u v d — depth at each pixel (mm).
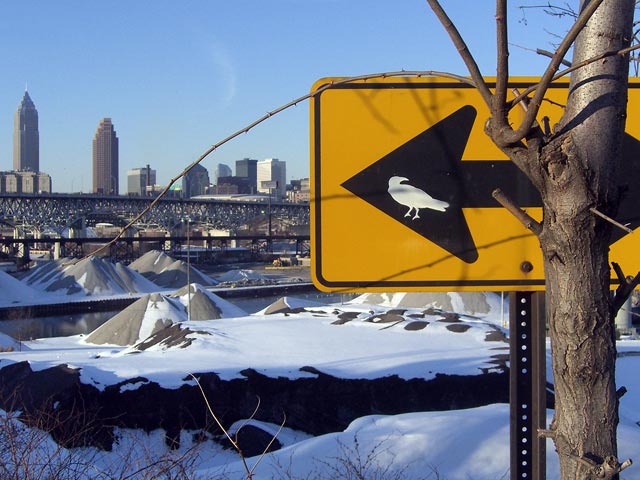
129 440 10914
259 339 24312
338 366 20156
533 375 3186
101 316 64875
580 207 2547
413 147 3229
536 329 3203
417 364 20094
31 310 66500
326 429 17891
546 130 2807
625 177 3240
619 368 20250
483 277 3219
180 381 17938
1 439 5570
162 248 125625
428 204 3223
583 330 2590
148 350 25844
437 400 18688
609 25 2600
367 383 18906
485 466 6949
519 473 3170
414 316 28125
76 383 16438
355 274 3227
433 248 3225
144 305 48000
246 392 18234
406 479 6613
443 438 7527
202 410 17266
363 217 3227
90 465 6082
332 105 3227
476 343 23578
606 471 2496
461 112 3223
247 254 136000
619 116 2594
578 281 2592
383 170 3229
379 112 3223
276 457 7438
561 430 2654
